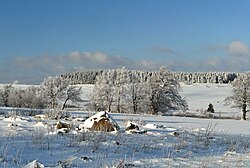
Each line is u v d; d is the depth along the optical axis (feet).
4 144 33.71
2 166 24.18
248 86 238.89
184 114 235.81
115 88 249.34
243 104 239.71
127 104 246.47
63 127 50.62
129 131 51.90
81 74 468.75
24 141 36.60
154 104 233.35
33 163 24.06
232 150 43.91
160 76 233.35
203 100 374.63
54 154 31.60
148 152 37.27
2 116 71.31
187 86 490.90
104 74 255.09
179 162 32.65
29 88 253.85
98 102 250.57
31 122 59.67
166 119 122.93
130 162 30.40
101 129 51.34
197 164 32.32
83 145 37.17
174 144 43.93
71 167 26.58
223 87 486.38
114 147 37.91
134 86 244.01
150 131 55.67
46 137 40.32
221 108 326.85
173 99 233.76
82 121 69.67
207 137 53.52
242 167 32.68
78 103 266.36
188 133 58.39
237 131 79.92
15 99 242.78
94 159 30.53
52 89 249.34
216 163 33.86
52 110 73.87
